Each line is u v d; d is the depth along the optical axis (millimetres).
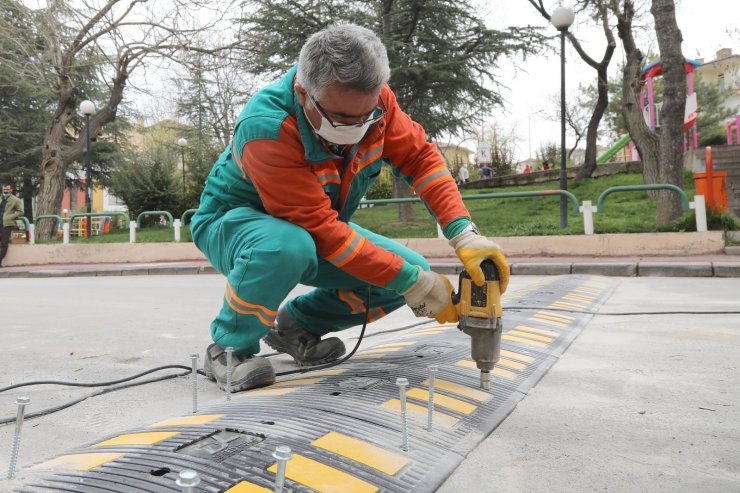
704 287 5609
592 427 1699
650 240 8523
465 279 1938
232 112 23797
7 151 24000
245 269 2096
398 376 2141
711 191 8891
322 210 2023
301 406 1769
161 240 13289
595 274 7473
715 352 2629
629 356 2605
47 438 1880
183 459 1381
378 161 2180
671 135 9297
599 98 17312
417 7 13930
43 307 5719
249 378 2270
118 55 15969
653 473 1375
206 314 4887
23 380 2742
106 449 1511
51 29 15594
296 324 2752
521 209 14109
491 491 1300
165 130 29266
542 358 2527
